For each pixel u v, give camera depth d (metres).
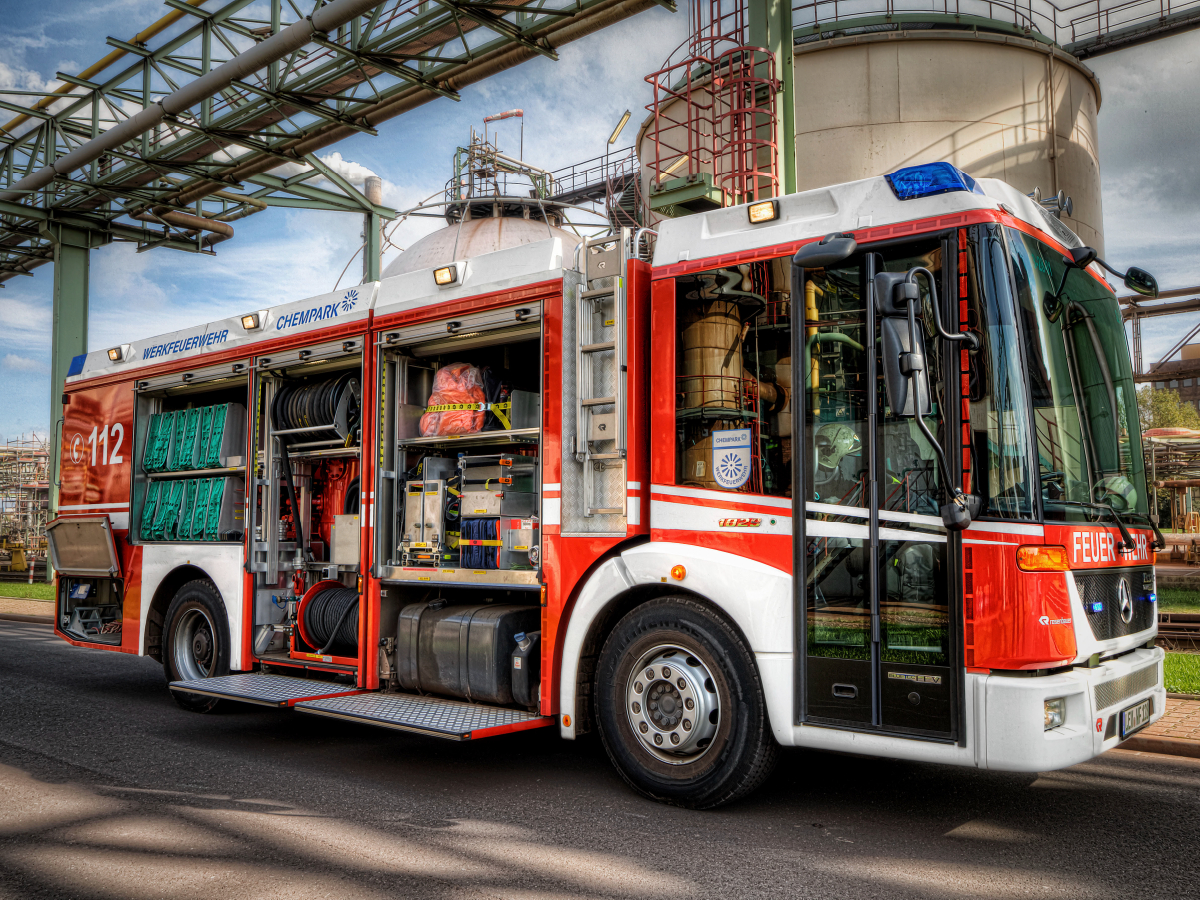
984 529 3.88
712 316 4.88
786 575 4.45
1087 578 4.10
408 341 6.32
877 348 4.26
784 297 4.64
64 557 9.38
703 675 4.72
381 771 5.72
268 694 6.23
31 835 4.41
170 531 8.16
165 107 16.47
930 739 3.94
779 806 4.86
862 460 4.28
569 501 5.30
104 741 6.64
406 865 3.97
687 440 4.89
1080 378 4.52
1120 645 4.34
